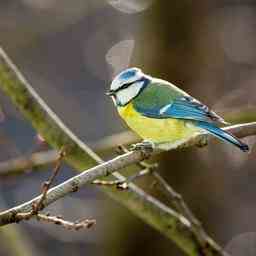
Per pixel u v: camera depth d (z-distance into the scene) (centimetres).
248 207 1559
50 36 1788
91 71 1852
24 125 1686
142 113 805
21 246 1052
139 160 668
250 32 1636
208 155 1323
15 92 823
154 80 836
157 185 832
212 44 1319
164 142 806
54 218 587
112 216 1302
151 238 1270
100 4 1655
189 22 1273
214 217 1341
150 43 1270
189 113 782
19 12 1642
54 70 1841
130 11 1586
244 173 1512
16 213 589
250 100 1566
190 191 1281
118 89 830
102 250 1314
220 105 1434
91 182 636
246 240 1545
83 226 584
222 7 1544
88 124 1788
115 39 1830
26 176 1675
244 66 1619
